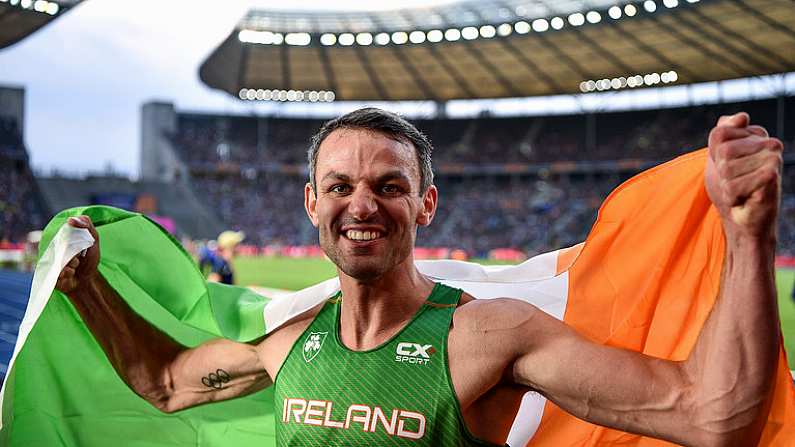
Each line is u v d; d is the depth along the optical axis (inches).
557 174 1820.9
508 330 62.2
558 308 84.4
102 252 84.7
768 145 48.6
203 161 1911.9
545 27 1212.5
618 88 1482.5
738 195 49.2
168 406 84.4
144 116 1947.6
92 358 90.7
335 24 1370.6
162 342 86.0
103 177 1835.6
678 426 55.3
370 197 63.2
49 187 1784.0
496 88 1583.4
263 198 1915.6
